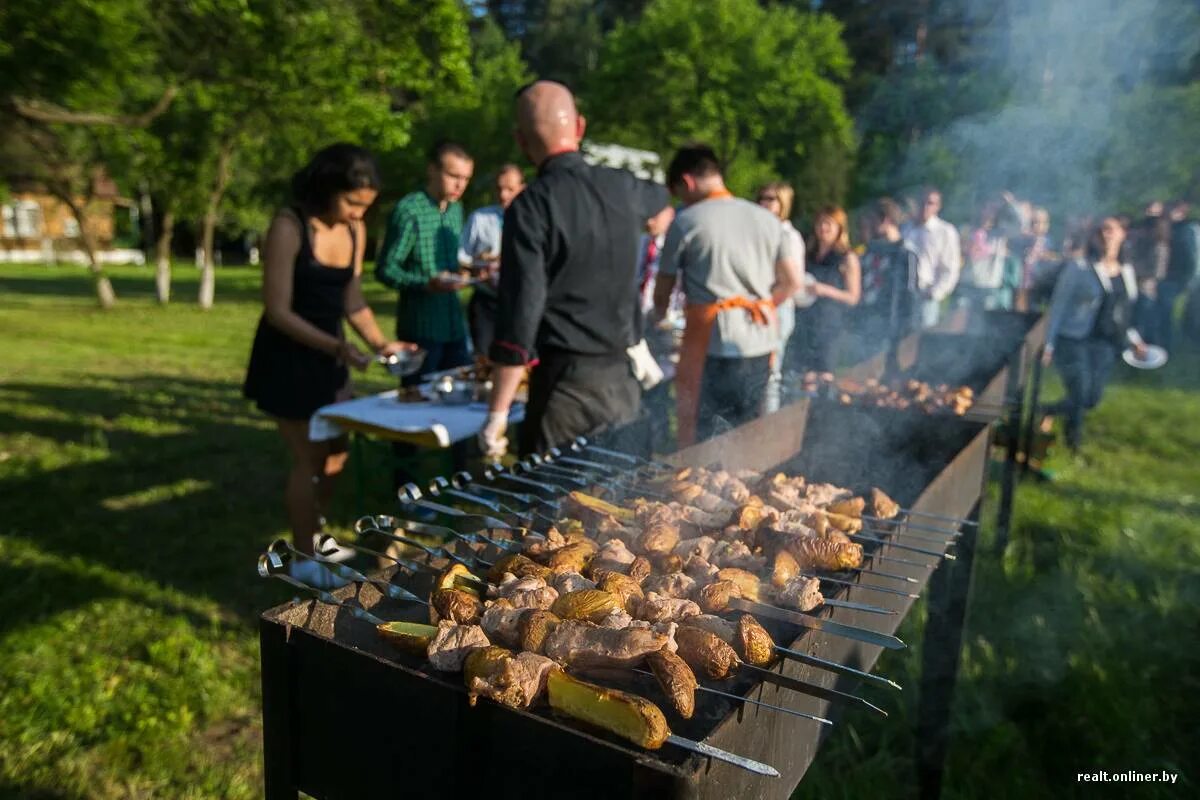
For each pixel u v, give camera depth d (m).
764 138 14.50
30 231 32.41
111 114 7.51
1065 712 2.92
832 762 2.69
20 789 2.43
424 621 1.44
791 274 4.05
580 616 1.26
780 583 1.47
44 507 4.60
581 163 2.84
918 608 3.60
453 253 4.84
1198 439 6.63
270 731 1.22
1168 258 8.12
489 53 28.16
